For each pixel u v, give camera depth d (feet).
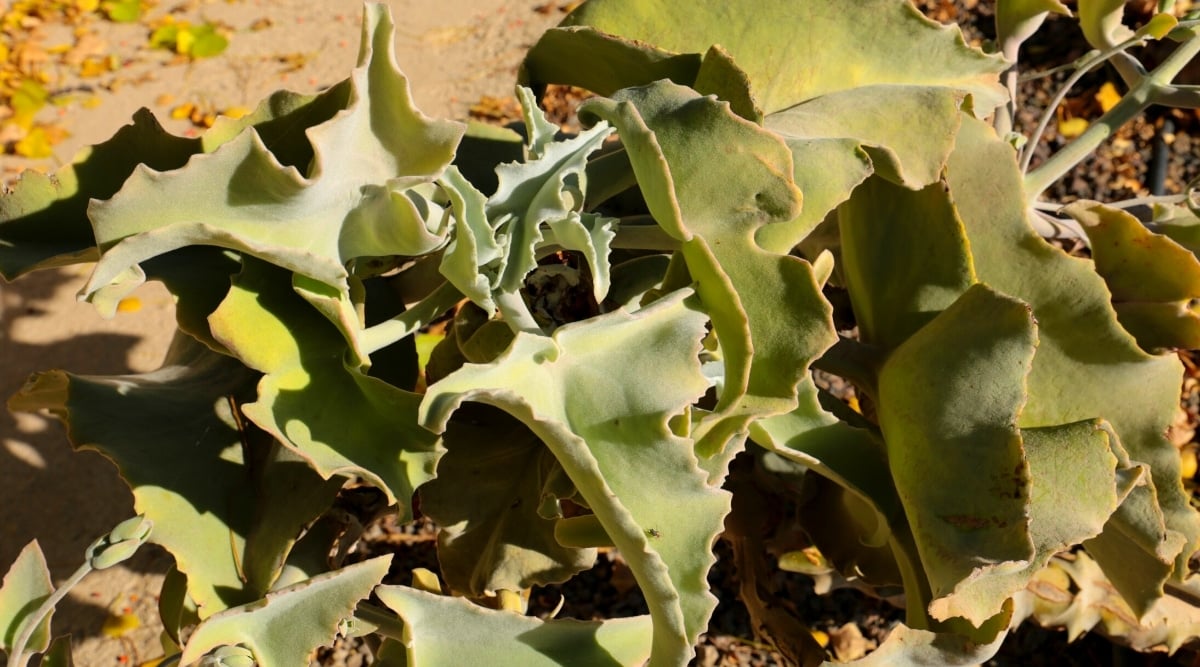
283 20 10.55
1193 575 5.41
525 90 4.34
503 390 3.82
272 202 3.93
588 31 4.66
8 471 7.65
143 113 4.28
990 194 4.66
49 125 9.73
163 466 4.43
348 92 4.27
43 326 8.36
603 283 4.18
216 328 4.12
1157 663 6.11
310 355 4.25
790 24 4.81
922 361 4.44
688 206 4.23
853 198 4.77
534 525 4.88
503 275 4.23
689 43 4.87
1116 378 4.56
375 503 5.26
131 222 3.88
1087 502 4.23
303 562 4.80
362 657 6.49
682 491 4.04
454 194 4.08
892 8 4.75
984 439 4.23
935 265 4.57
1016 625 5.82
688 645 4.02
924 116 4.60
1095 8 5.53
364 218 4.11
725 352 4.17
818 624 6.50
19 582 4.38
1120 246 4.87
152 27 10.55
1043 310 4.59
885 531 4.63
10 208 4.25
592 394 4.06
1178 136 8.20
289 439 4.10
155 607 6.92
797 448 4.58
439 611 4.39
